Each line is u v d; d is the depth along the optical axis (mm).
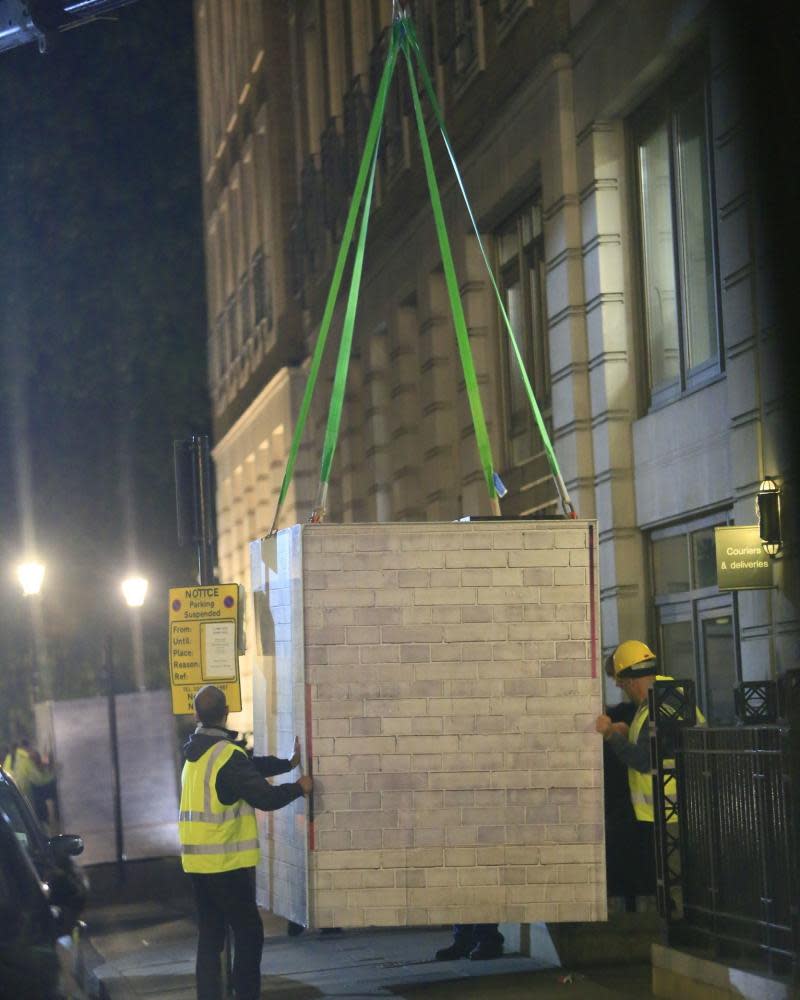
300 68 30094
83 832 24141
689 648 14781
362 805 8898
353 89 25422
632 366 15844
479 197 19359
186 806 9672
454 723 8945
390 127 23250
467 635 8977
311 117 29047
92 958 7074
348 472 27000
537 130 17219
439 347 21609
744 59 12742
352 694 8922
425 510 22172
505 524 9039
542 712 8984
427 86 10234
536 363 18359
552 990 10125
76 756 24266
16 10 10867
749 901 8742
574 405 16359
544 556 9039
